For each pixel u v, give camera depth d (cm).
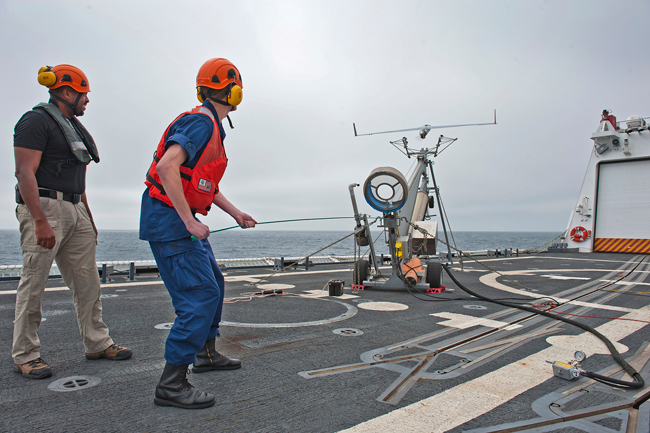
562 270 1140
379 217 684
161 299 529
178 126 201
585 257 1766
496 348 328
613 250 2069
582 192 2212
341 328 388
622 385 239
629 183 2036
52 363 265
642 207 1992
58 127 243
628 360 297
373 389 228
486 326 409
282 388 227
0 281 689
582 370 256
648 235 1961
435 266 689
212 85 218
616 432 180
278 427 178
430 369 269
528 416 195
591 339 362
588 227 2162
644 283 838
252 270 1028
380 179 665
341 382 238
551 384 243
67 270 263
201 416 188
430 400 213
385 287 689
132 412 191
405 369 266
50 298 515
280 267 1036
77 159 254
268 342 331
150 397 210
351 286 713
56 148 242
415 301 574
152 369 257
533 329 399
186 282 203
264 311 471
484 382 244
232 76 222
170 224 205
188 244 205
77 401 203
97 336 271
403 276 687
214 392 219
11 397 205
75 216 256
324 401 209
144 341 324
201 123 202
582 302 585
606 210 2111
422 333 375
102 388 222
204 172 208
